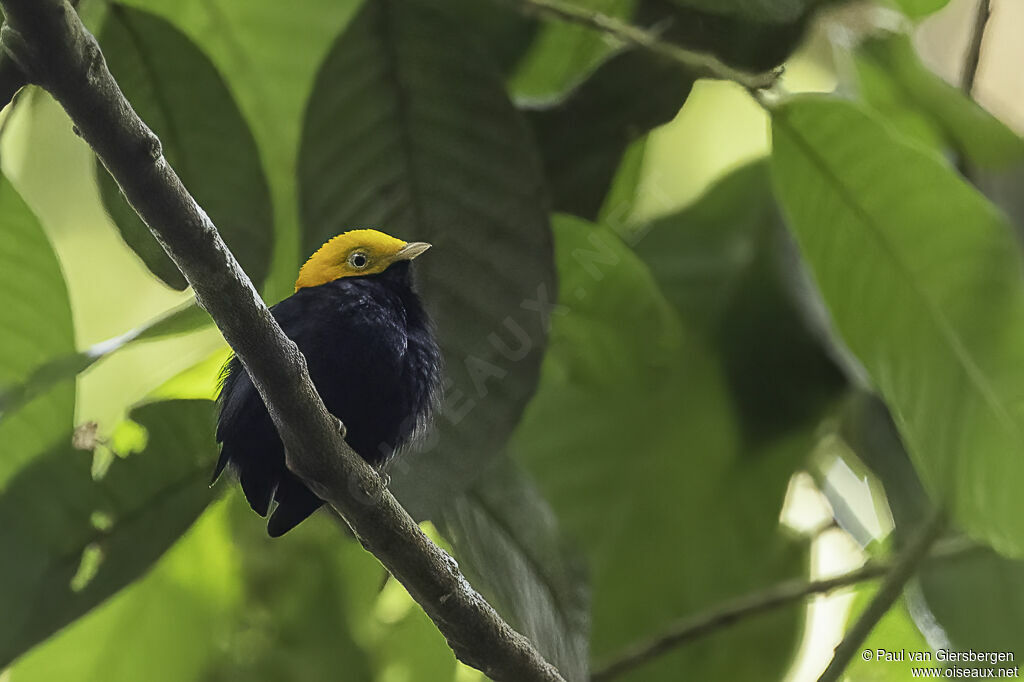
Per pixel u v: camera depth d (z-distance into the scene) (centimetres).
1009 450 667
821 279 717
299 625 884
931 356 690
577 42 855
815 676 1081
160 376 948
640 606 922
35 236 673
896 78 825
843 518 966
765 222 950
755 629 918
